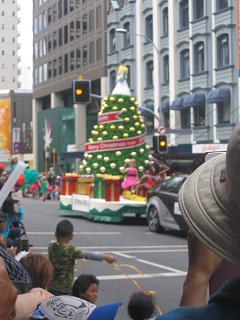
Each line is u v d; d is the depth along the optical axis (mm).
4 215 9508
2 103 96062
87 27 58375
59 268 5840
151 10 42531
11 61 142375
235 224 1558
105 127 22781
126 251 13328
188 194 1698
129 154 22562
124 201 20375
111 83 50438
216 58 34812
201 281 2141
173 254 12875
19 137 84375
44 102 75062
